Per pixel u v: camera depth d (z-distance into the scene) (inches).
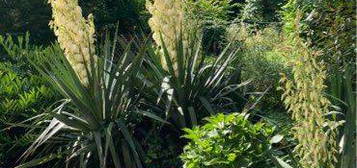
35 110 241.8
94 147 214.5
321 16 255.1
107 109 218.2
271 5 552.7
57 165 227.0
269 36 337.4
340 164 141.9
